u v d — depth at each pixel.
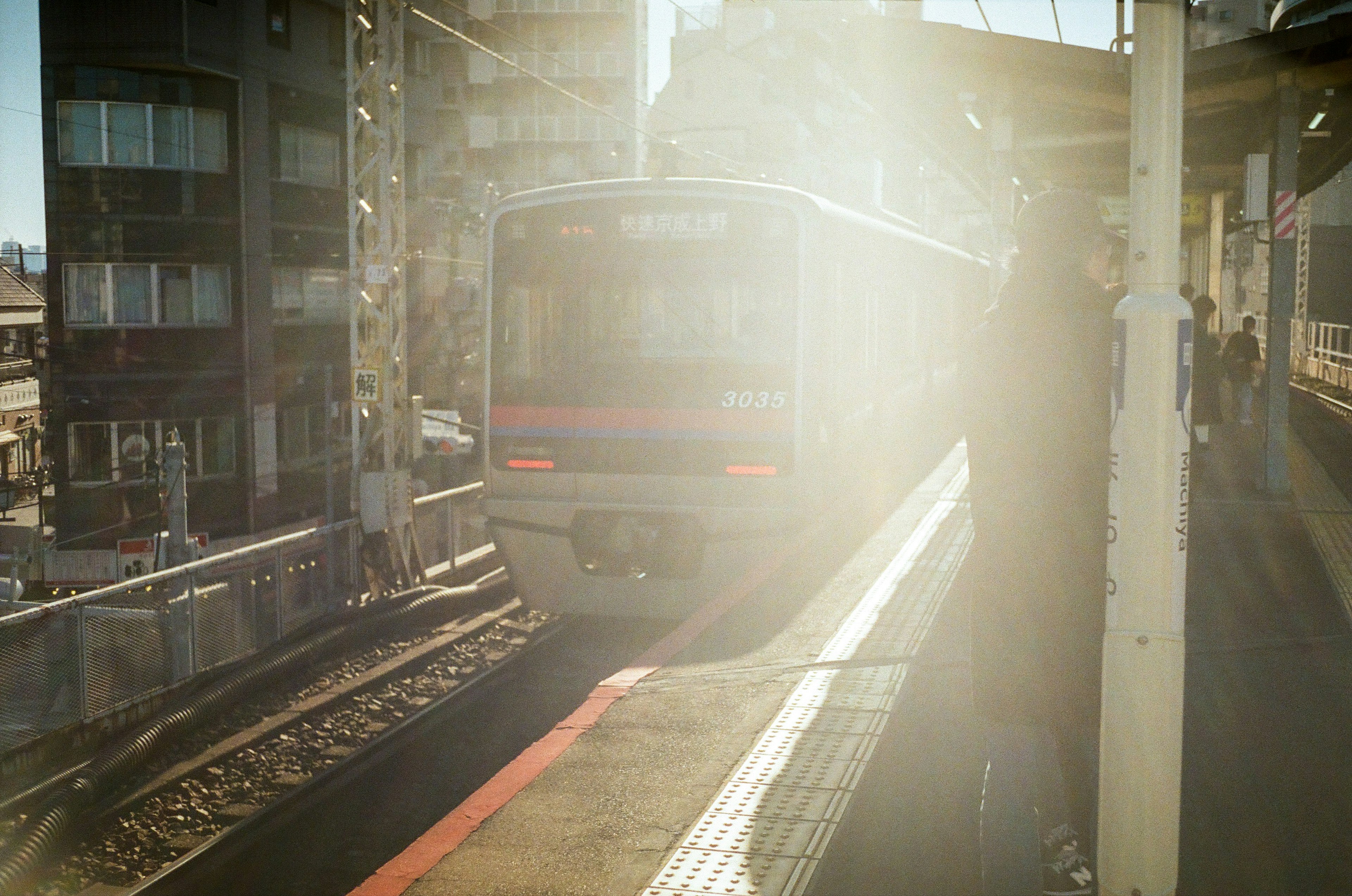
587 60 54.00
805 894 3.81
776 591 8.33
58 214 26.91
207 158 27.84
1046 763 3.16
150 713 10.05
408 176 36.66
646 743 5.48
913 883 3.88
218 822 8.51
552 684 11.07
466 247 39.19
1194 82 12.03
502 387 11.27
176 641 10.43
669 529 10.87
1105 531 3.05
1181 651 2.70
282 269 29.45
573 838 4.47
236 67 27.84
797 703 5.77
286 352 29.61
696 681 6.37
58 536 27.27
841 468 11.29
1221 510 11.02
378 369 14.66
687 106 62.66
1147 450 2.66
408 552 14.72
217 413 28.14
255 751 9.67
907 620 7.38
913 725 5.33
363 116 15.01
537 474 11.15
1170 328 2.63
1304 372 31.52
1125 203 26.81
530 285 11.16
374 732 10.23
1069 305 3.01
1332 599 7.63
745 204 10.67
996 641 3.14
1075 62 13.12
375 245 14.92
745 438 10.62
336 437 31.36
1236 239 32.62
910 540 9.89
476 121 52.19
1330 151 17.83
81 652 9.33
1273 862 4.02
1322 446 16.42
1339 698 5.68
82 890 7.59
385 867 4.28
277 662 11.12
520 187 54.28
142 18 26.52
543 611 11.94
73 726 9.25
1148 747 2.71
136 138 27.23
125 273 27.34
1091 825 3.50
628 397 10.88
